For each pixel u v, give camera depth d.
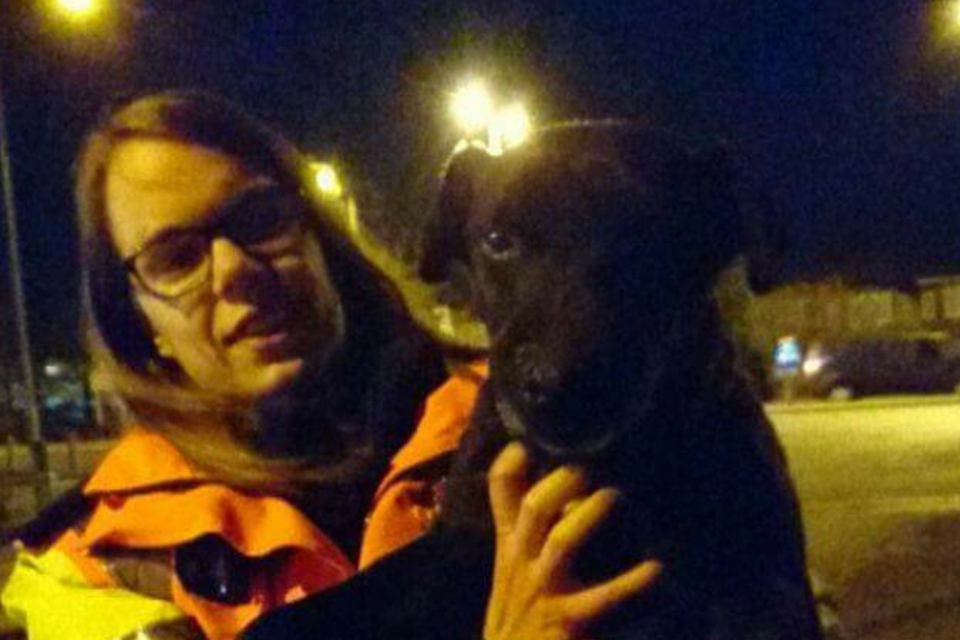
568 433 0.88
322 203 1.10
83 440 13.66
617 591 0.89
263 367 1.06
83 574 1.04
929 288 17.98
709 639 0.90
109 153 1.06
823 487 8.04
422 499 1.04
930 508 6.96
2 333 13.26
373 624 0.92
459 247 0.99
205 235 1.06
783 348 16.23
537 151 0.93
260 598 1.02
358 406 1.09
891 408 14.59
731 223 0.94
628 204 0.91
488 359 0.94
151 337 1.08
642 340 0.89
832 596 1.16
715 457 0.92
